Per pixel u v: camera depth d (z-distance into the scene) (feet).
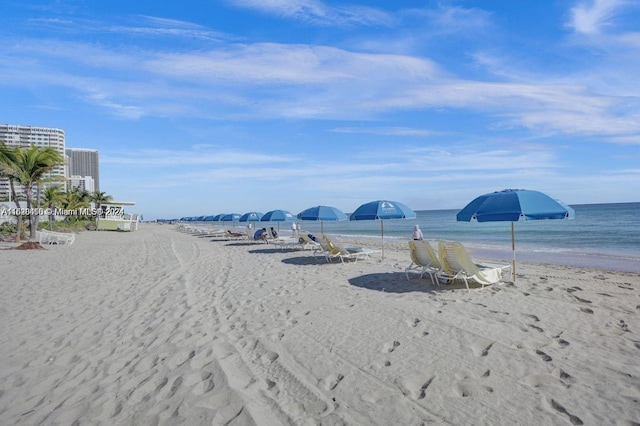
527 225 120.06
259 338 14.88
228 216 95.20
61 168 144.46
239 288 24.67
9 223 89.20
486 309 17.87
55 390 11.39
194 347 14.23
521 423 8.58
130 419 9.49
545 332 14.46
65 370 12.81
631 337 13.82
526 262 39.86
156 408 9.91
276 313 18.40
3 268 36.86
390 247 58.54
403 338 14.19
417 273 28.14
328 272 29.66
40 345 15.19
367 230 136.26
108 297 23.09
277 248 52.03
